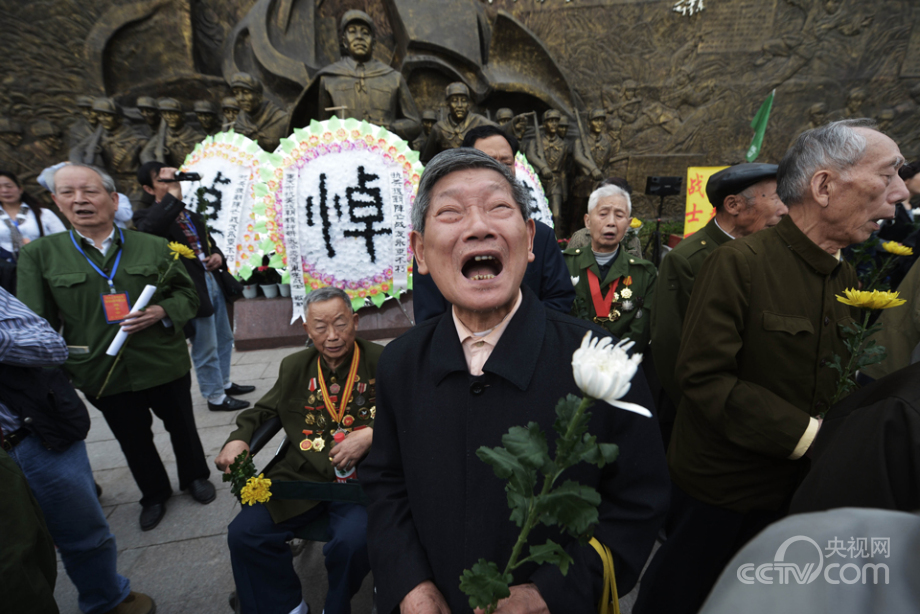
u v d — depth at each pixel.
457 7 7.59
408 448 0.83
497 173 0.76
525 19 8.12
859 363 1.05
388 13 7.65
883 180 1.01
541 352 0.79
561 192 8.02
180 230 3.14
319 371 1.77
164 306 2.13
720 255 1.21
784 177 1.18
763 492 1.21
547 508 0.52
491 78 7.79
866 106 8.19
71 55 6.66
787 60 8.18
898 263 2.94
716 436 1.23
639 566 0.75
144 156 6.44
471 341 0.83
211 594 1.84
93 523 1.55
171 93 7.04
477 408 0.77
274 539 1.51
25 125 6.62
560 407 0.53
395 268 4.44
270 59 6.88
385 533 0.86
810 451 1.06
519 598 0.71
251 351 4.80
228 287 3.66
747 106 8.41
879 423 0.65
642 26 8.18
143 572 1.96
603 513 0.80
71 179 1.93
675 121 8.48
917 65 7.96
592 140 8.24
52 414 1.41
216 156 4.27
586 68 8.38
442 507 0.77
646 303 2.23
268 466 1.71
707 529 1.30
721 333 1.14
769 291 1.15
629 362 0.47
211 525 2.25
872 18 7.89
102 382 2.05
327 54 7.66
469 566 0.74
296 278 4.29
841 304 1.17
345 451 1.53
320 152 4.20
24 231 3.28
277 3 7.05
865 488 0.64
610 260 2.35
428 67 7.61
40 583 0.97
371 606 1.75
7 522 0.93
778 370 1.16
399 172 4.33
